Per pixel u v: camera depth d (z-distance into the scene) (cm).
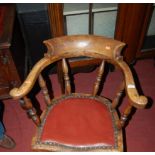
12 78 143
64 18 145
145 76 205
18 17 151
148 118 173
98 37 116
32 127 169
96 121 118
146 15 156
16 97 98
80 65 173
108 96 190
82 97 131
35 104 182
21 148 158
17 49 146
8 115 176
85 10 145
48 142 112
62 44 117
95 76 206
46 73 201
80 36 117
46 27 161
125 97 185
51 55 115
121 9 144
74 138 112
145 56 193
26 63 171
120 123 113
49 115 122
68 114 122
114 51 113
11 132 166
